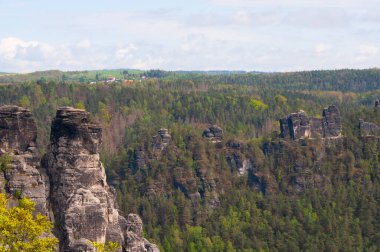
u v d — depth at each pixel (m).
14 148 107.25
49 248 81.00
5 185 103.31
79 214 102.06
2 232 76.56
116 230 105.94
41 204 102.56
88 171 106.38
